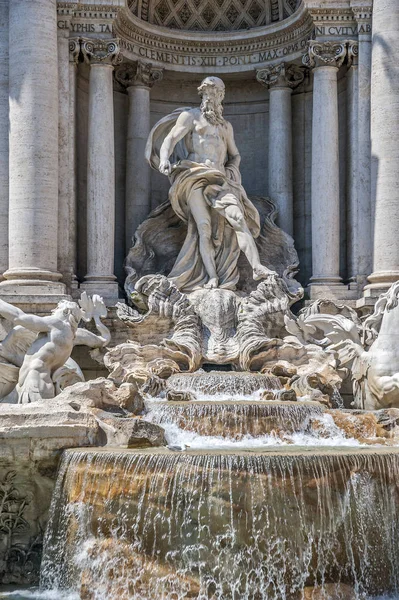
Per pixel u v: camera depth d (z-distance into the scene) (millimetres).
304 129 50594
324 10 46938
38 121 44656
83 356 44094
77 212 47375
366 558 29609
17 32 45031
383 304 41531
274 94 50000
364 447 33344
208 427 35156
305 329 43750
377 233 45688
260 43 50438
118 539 29469
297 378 40750
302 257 50188
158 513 29141
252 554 28594
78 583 29969
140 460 29609
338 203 47219
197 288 45719
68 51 46219
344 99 48531
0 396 38688
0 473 32312
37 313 43781
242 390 39375
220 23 51312
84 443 32375
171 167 46031
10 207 44906
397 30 45656
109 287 45906
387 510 30172
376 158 45906
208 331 43719
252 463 28938
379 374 39250
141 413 36406
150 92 51594
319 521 29062
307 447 33250
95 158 46406
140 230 47750
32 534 32562
